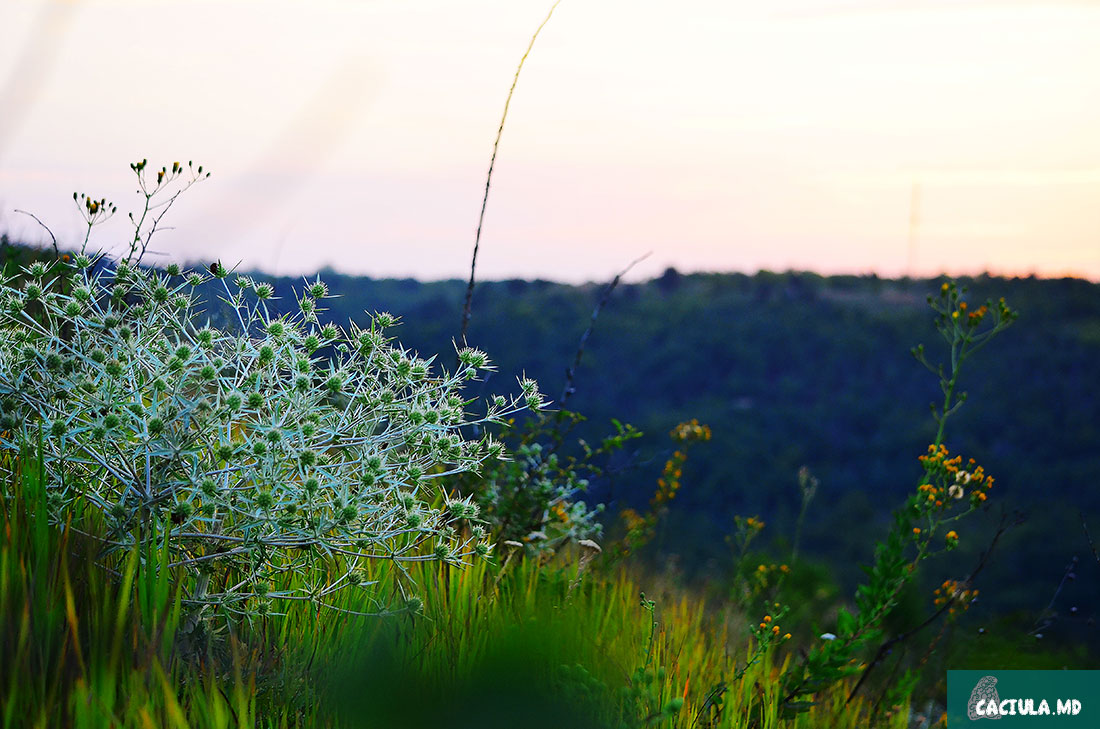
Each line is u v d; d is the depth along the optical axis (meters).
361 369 3.65
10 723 2.17
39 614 2.51
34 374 3.26
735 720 3.87
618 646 3.86
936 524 4.57
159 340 3.41
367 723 2.80
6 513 2.72
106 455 3.14
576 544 6.01
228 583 3.34
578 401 44.94
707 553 16.73
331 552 3.22
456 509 3.52
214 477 3.16
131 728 2.27
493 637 3.35
